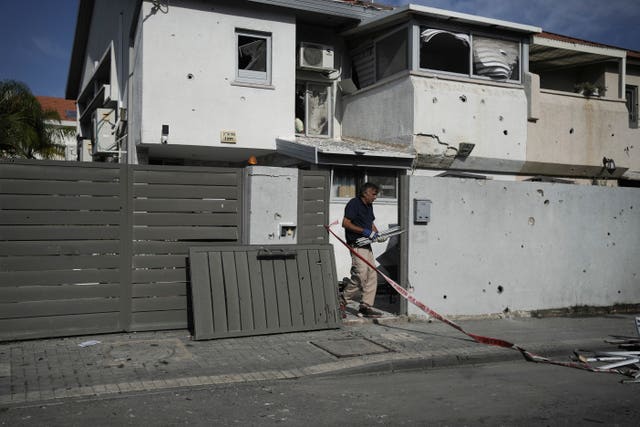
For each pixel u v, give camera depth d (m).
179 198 7.68
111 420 4.70
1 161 6.82
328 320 7.97
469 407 5.23
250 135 13.36
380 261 9.84
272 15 13.60
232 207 8.00
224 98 13.13
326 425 4.69
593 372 6.60
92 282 7.25
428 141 13.36
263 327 7.52
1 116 16.62
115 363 6.18
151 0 12.47
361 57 15.31
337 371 6.20
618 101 16.28
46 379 5.59
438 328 8.30
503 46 14.63
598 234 10.22
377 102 14.36
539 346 7.41
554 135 15.17
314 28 15.06
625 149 16.36
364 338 7.51
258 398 5.36
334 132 15.58
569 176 15.88
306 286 7.90
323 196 8.53
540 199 9.69
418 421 4.82
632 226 10.55
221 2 13.08
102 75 18.77
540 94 15.00
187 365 6.19
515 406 5.29
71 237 7.14
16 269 6.89
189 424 4.65
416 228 8.78
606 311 10.23
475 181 9.18
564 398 5.56
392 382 6.05
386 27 14.27
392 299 10.07
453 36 14.02
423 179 8.80
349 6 14.25
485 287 9.24
